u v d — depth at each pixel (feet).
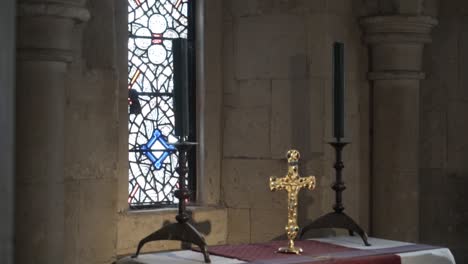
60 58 12.26
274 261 11.07
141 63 16.19
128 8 15.74
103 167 13.89
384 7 16.75
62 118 12.49
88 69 13.66
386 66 16.93
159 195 16.30
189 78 16.85
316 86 16.06
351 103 16.97
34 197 12.07
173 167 16.53
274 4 16.40
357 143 17.11
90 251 13.69
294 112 16.19
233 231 16.72
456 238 17.74
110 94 14.01
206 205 16.66
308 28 16.12
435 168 17.76
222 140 16.97
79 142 13.46
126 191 15.43
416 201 17.24
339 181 13.53
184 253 12.06
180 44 11.63
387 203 17.08
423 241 17.81
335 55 13.51
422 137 17.81
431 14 17.66
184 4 16.88
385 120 17.07
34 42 12.00
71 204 13.32
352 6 16.96
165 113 16.46
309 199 16.07
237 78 16.78
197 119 16.84
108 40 14.01
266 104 16.44
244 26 16.70
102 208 13.89
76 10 12.25
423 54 17.80
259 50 16.55
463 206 17.74
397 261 11.85
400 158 17.04
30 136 12.05
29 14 11.89
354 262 11.43
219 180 16.93
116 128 14.14
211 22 16.83
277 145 16.30
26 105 12.06
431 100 17.79
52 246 12.28
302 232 13.57
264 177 16.42
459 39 17.70
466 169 17.70
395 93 17.03
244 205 16.62
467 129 17.67
